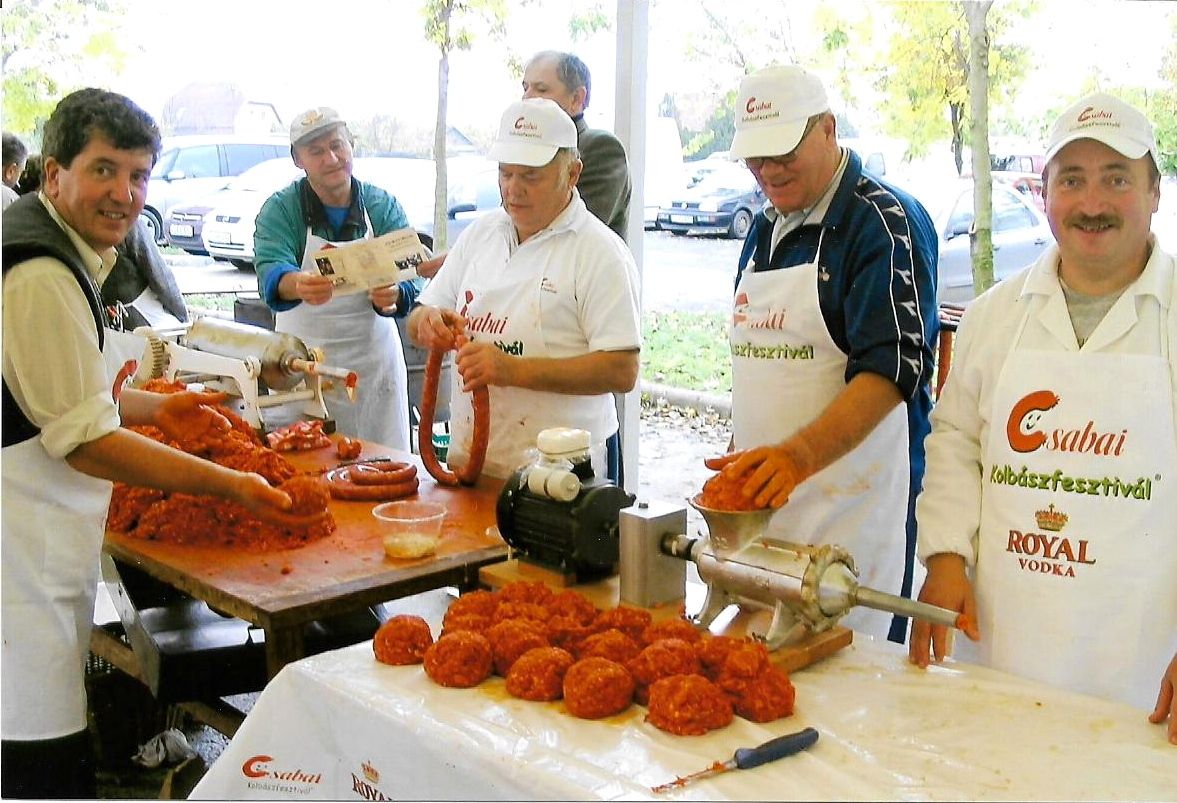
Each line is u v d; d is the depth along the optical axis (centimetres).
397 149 697
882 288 245
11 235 212
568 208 304
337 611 222
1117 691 206
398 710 171
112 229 223
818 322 264
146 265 445
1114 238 201
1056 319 211
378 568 238
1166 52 453
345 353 423
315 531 259
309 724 186
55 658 231
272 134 877
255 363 338
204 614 291
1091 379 205
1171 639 208
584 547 224
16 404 217
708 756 157
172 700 258
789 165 249
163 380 338
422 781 166
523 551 236
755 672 171
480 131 693
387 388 438
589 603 206
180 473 234
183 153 853
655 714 165
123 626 301
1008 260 558
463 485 301
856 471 272
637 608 210
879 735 165
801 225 266
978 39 475
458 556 246
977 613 221
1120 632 204
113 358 334
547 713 170
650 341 841
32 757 232
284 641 218
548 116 289
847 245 256
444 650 181
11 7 588
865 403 234
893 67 523
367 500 289
